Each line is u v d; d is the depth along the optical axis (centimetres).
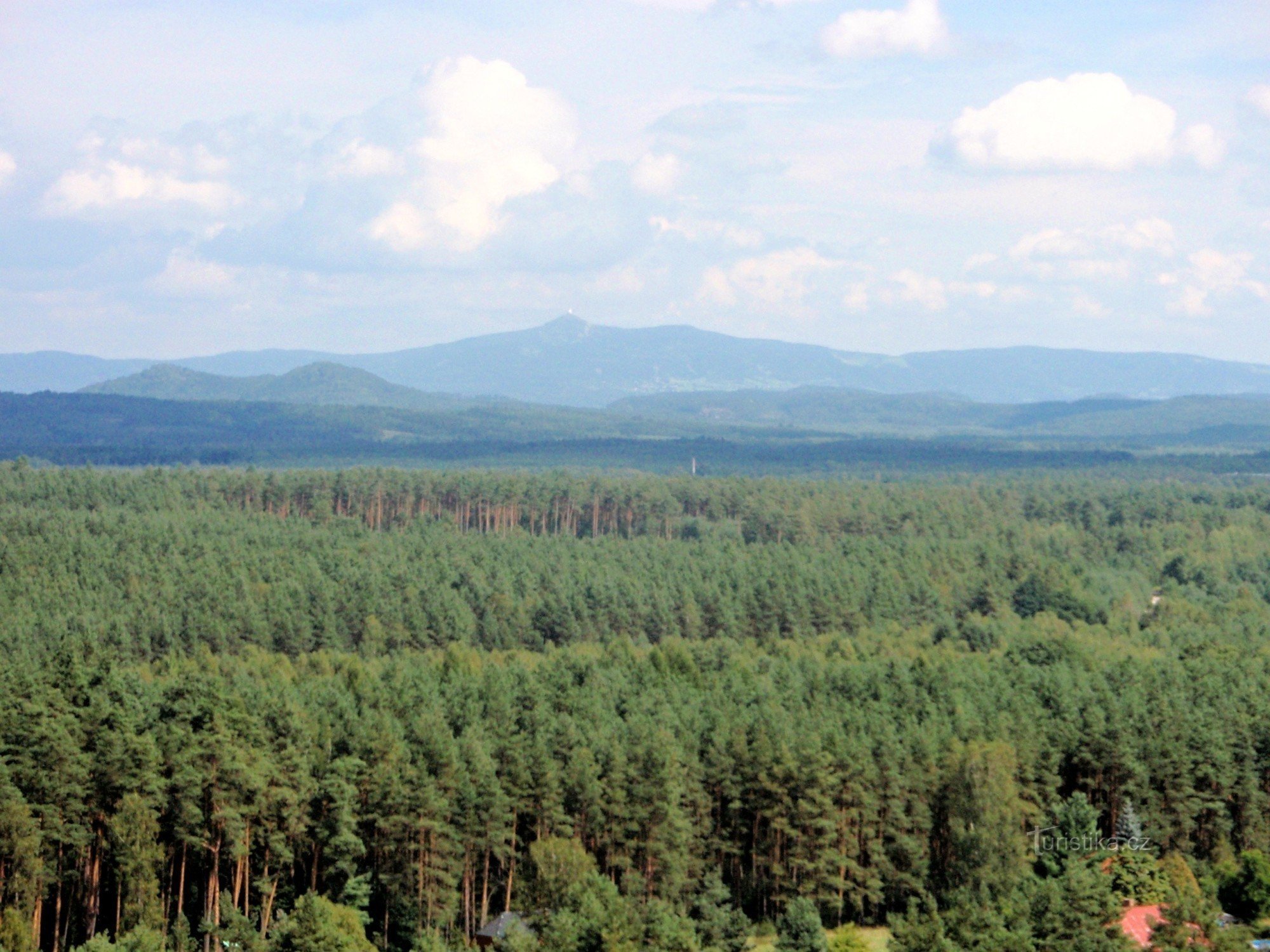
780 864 10944
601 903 8831
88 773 10012
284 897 10531
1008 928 8938
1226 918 10200
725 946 9619
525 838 11081
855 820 11019
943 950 8594
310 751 10781
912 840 10869
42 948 9956
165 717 10950
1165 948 8900
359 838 10381
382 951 10019
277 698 11525
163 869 9950
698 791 11075
